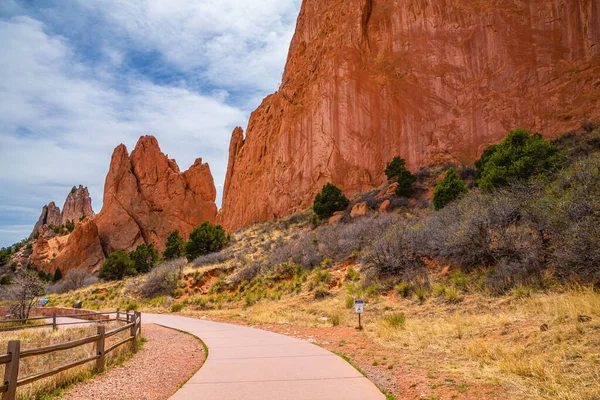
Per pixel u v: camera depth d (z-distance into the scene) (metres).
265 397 5.81
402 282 16.09
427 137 39.44
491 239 14.38
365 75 44.38
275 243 34.00
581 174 11.96
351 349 9.77
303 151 46.78
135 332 11.05
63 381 7.29
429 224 18.69
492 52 38.53
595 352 5.96
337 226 29.64
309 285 20.94
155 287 31.05
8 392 5.42
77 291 44.22
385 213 29.97
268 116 57.56
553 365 5.86
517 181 17.61
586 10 34.34
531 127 34.38
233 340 11.73
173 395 6.03
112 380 7.64
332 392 5.99
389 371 7.40
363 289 17.36
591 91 32.50
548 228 11.81
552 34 36.00
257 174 54.12
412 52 43.12
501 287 11.88
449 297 12.93
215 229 42.12
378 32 46.38
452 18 41.75
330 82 45.62
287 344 10.70
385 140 41.53
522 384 5.65
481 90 38.03
